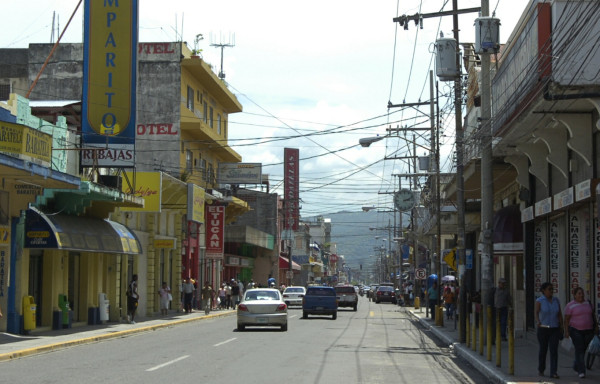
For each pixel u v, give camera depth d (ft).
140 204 99.45
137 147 155.94
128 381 43.96
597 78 51.29
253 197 272.92
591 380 46.32
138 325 99.76
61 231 80.33
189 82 162.81
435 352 70.23
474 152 84.89
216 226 166.91
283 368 52.13
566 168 66.95
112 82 96.84
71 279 95.76
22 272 78.13
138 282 122.42
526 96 58.49
